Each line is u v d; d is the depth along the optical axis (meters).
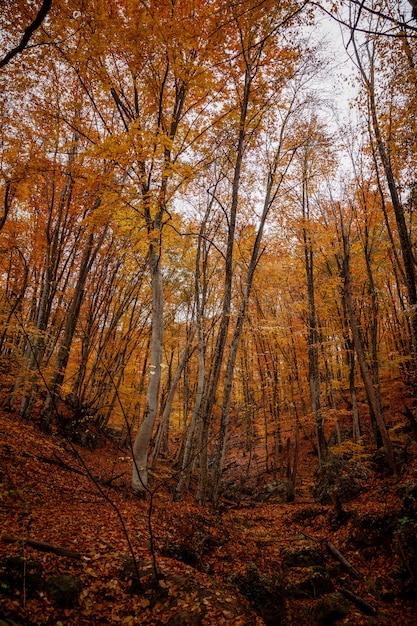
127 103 9.32
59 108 9.74
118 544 5.54
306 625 5.07
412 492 6.97
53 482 8.02
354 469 11.62
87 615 3.87
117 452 15.90
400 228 10.59
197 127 10.18
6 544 4.50
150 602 4.31
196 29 7.36
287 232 16.30
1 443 8.20
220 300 16.67
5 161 9.19
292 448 21.75
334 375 21.00
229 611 4.39
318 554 6.91
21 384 12.41
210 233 13.61
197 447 12.70
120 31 7.44
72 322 12.51
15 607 3.54
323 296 16.64
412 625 4.84
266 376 18.75
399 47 9.16
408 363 16.23
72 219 12.47
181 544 6.14
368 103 10.98
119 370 16.80
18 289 11.94
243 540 7.91
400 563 6.04
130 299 16.89
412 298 10.04
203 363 11.87
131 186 8.11
